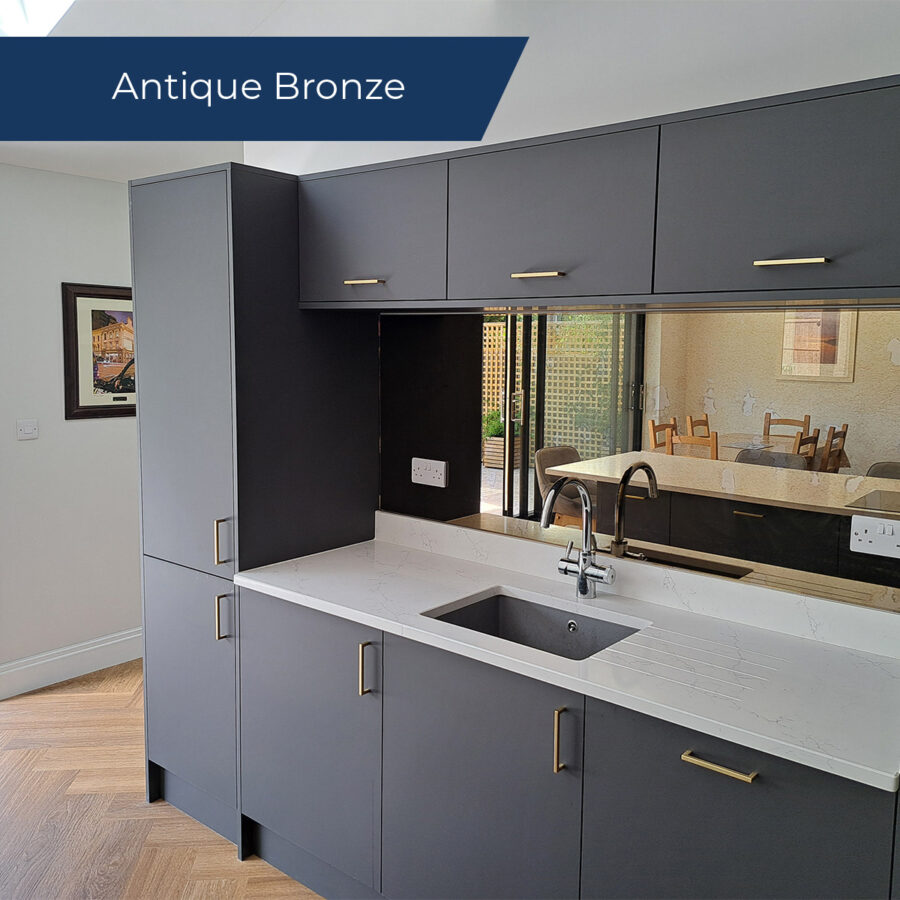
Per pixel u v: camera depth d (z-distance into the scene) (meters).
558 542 2.47
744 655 1.88
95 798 2.96
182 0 2.40
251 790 2.58
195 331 2.55
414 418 2.82
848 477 1.92
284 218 2.56
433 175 2.25
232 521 2.52
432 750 2.08
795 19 1.93
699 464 2.16
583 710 1.78
